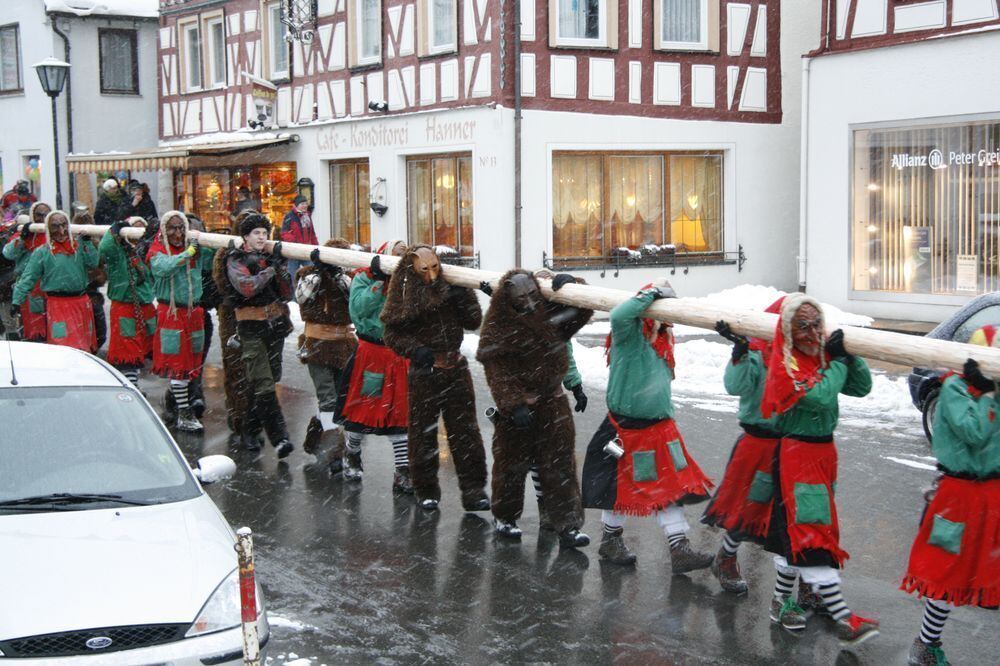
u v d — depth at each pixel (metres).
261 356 9.54
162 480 5.43
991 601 4.97
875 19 17.12
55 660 4.17
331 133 21.23
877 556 6.95
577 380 7.18
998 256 15.92
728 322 5.83
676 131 19.17
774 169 20.25
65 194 28.27
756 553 7.11
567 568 6.83
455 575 6.72
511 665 5.41
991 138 15.91
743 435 6.08
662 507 6.38
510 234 17.77
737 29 19.67
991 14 15.77
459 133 18.30
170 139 26.81
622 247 18.92
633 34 18.64
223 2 24.36
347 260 8.47
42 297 12.49
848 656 5.48
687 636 5.75
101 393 5.85
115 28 28.47
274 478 9.08
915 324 16.59
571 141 18.17
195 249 10.06
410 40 19.31
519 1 17.41
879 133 17.27
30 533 4.82
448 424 7.85
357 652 5.59
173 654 4.31
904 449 9.64
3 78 29.61
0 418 5.52
